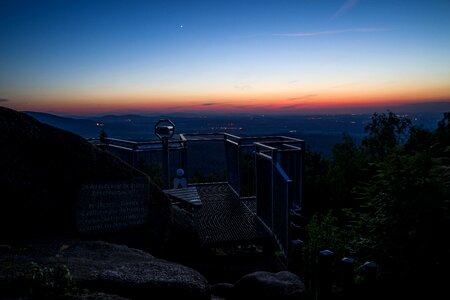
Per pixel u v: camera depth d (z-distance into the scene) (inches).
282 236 215.5
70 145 192.2
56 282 106.8
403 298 154.2
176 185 309.3
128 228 203.5
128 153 298.8
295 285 156.6
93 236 194.1
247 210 292.8
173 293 125.3
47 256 146.6
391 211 172.7
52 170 187.2
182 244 224.4
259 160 266.1
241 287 167.8
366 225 187.8
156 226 211.5
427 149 183.0
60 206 186.5
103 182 197.0
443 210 160.4
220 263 227.6
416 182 170.9
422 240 157.2
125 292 120.1
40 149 186.2
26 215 176.9
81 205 190.9
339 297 145.9
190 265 218.8
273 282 156.9
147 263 141.4
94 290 117.0
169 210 219.1
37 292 103.6
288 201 202.1
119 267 134.0
